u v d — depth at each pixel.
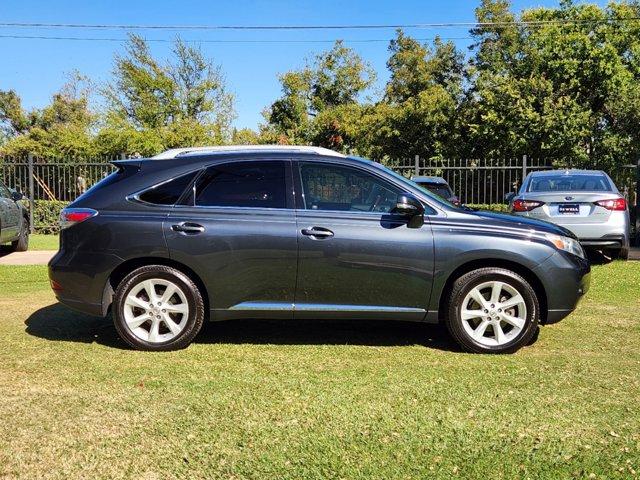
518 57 29.16
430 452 3.27
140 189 5.27
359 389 4.20
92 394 4.11
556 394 4.09
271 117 40.06
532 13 27.86
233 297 5.14
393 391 4.16
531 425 3.60
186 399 4.02
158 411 3.81
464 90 29.55
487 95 24.20
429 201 5.23
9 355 5.03
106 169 18.48
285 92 39.28
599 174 10.87
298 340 5.58
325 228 5.07
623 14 25.41
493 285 5.11
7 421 3.66
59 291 5.31
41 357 4.97
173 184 5.28
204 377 4.48
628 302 7.14
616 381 4.36
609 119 24.53
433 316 5.16
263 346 5.37
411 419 3.68
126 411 3.81
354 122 34.59
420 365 4.79
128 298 5.17
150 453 3.26
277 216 5.14
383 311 5.14
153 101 33.12
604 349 5.21
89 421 3.66
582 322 6.17
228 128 35.22
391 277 5.09
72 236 5.26
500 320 5.13
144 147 25.81
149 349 5.17
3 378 4.43
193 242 5.09
